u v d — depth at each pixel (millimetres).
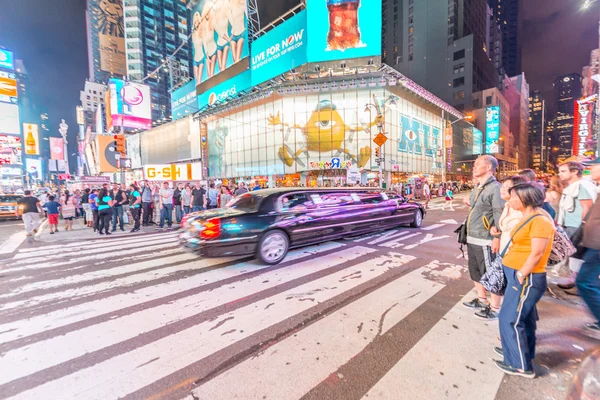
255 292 3844
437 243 6746
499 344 2525
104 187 9078
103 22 106375
